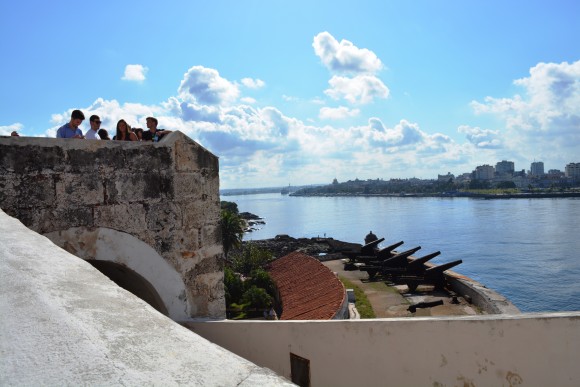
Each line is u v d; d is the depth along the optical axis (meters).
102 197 5.04
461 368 4.72
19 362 1.51
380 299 28.78
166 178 5.50
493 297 24.08
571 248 93.06
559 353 4.55
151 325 1.93
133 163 5.25
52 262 2.46
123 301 2.13
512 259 86.38
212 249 6.03
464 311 24.73
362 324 4.93
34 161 4.65
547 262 81.69
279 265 40.50
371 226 162.62
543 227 127.81
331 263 44.00
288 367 5.14
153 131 6.75
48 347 1.60
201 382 1.54
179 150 5.62
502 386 4.64
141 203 5.31
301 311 24.52
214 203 6.12
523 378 4.59
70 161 4.85
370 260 40.81
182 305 5.59
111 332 1.78
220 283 6.10
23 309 1.83
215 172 6.18
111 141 5.12
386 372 4.89
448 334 4.74
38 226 4.66
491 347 4.65
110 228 5.08
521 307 59.06
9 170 4.52
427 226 150.38
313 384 5.04
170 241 5.53
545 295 63.06
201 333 5.36
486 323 4.66
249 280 35.19
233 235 52.47
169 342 1.81
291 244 70.06
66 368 1.50
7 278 2.11
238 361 1.76
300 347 5.11
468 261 87.25
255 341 5.22
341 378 4.99
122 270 5.67
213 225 6.07
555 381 4.55
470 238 117.12
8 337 1.64
